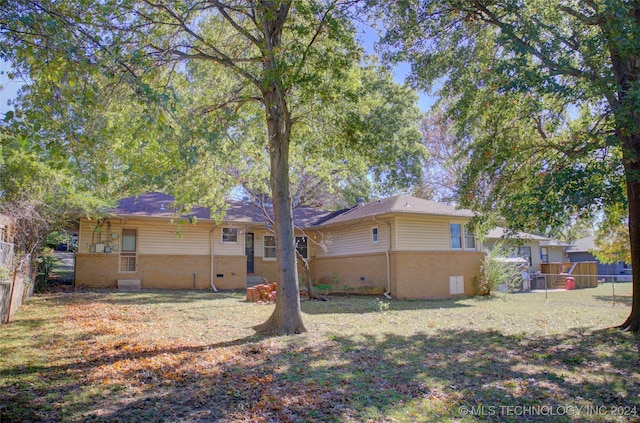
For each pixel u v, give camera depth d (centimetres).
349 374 677
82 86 714
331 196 2869
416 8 989
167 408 534
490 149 1018
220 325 1083
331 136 1123
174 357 762
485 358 785
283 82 898
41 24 585
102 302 1468
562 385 641
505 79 869
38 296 1570
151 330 1006
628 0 787
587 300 1789
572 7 952
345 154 1162
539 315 1319
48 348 820
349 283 2109
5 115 578
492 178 1049
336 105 1019
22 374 657
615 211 1095
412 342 912
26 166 1035
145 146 884
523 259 2603
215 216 1480
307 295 1844
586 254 3838
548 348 865
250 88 1145
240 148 1209
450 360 769
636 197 989
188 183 1197
